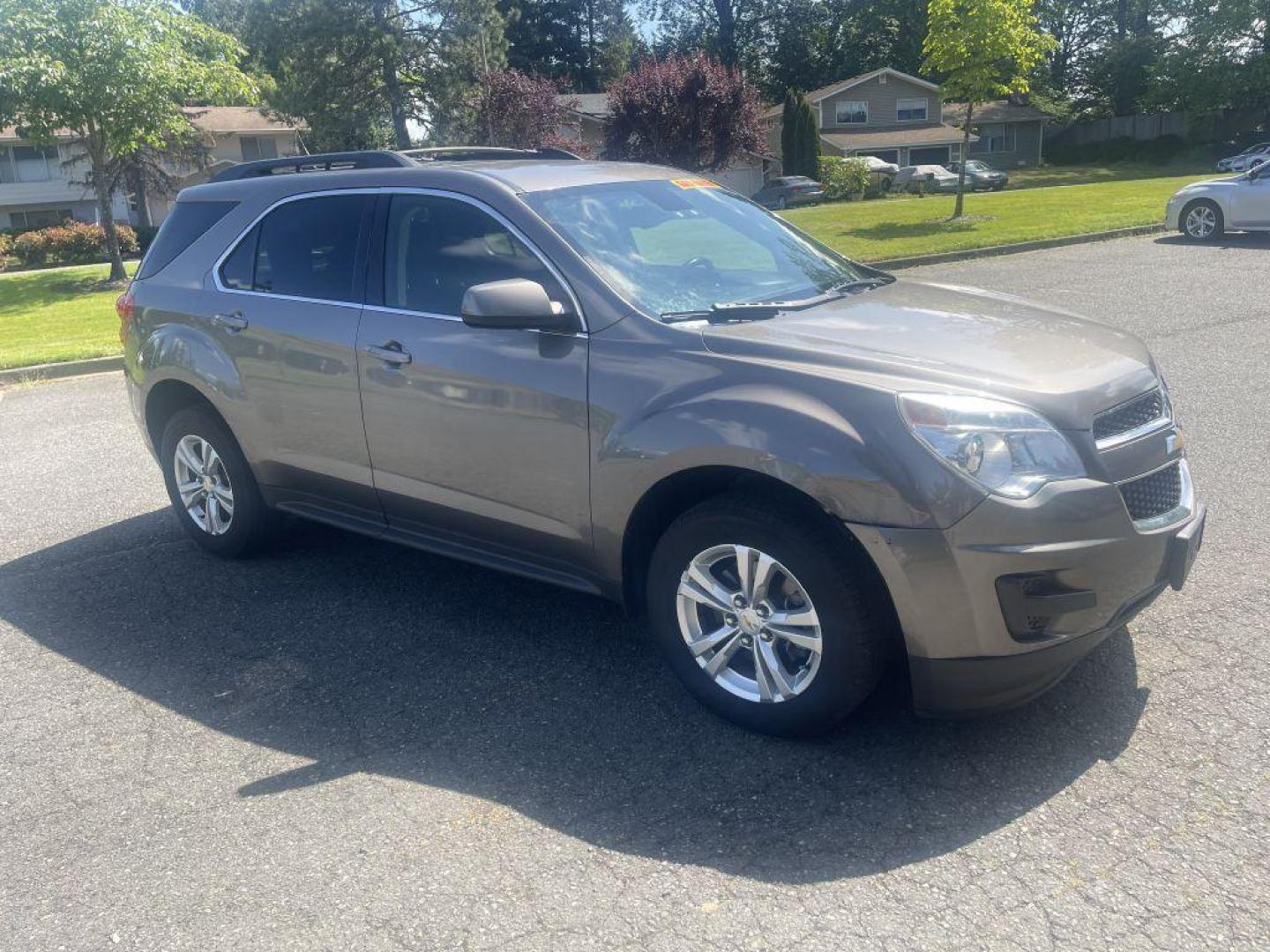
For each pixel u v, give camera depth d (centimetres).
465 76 4494
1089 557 321
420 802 340
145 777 363
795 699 351
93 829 336
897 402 326
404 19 4578
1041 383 338
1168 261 1523
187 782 359
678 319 386
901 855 303
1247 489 579
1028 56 2280
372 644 456
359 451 464
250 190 527
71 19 2100
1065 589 321
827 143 5919
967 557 315
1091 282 1377
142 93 2202
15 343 1447
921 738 361
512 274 416
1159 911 275
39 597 528
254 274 511
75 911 298
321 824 331
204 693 421
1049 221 2145
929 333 376
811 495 328
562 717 389
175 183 4644
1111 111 6975
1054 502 318
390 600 502
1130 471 341
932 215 2505
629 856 309
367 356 449
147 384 558
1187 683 383
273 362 489
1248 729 353
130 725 400
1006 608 318
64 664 453
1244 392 779
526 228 417
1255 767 332
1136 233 1914
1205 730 354
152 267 563
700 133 3244
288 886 304
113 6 2144
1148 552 337
